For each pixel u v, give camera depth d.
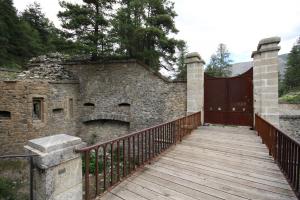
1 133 8.52
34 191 2.21
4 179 7.35
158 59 12.62
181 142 5.81
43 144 2.18
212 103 8.81
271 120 6.77
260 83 7.12
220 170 3.82
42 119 9.83
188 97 8.99
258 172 3.71
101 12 11.15
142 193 2.97
